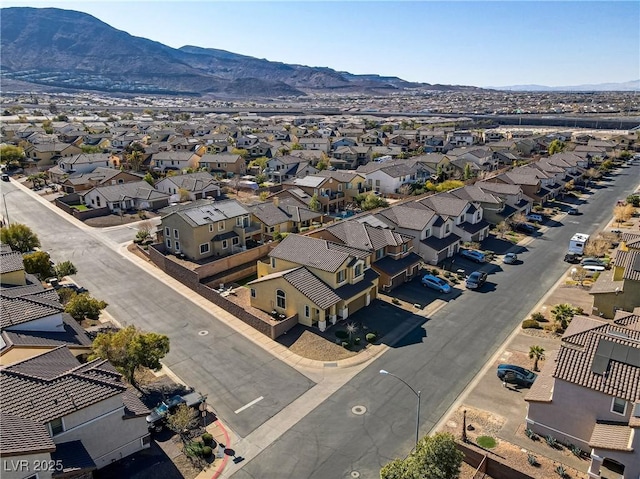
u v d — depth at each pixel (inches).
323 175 3735.2
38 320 1386.6
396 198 3693.4
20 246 2297.0
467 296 2046.0
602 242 2549.2
